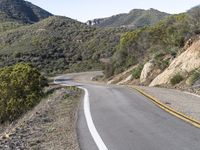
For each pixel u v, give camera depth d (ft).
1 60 367.66
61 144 33.81
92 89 99.35
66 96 79.71
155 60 125.59
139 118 43.96
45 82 127.03
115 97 69.87
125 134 35.58
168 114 45.42
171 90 79.36
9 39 467.93
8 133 42.60
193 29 117.60
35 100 112.57
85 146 31.78
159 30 167.73
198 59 92.99
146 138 33.24
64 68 364.38
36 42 431.02
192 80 83.41
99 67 343.05
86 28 482.69
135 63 178.70
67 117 49.11
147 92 74.79
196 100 58.95
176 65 102.42
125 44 193.26
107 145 31.68
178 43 122.11
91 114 49.34
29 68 121.80
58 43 432.25
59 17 529.86
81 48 417.69
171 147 29.50
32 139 37.14
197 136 32.63
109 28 482.69
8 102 113.19
